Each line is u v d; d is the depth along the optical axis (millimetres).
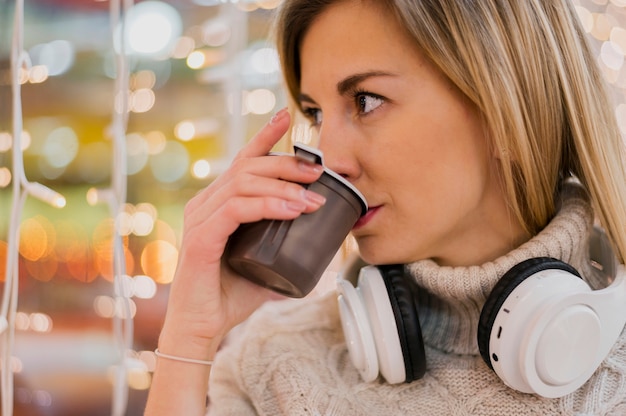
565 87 893
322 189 770
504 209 905
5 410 852
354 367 982
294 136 1095
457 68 832
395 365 857
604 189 896
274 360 1001
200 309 878
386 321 853
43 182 1503
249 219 775
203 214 832
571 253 876
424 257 914
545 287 769
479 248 917
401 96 845
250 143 844
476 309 907
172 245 1530
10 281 846
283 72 1009
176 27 1407
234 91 1323
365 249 899
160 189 1542
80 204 1515
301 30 927
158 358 901
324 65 868
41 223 1507
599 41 1587
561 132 909
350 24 849
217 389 1036
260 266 774
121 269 986
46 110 1438
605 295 792
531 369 768
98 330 1510
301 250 756
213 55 1411
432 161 853
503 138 850
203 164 1454
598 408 814
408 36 835
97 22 1362
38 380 1461
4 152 1105
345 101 875
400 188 861
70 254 1517
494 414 861
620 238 890
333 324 1049
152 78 1446
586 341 777
